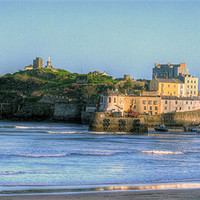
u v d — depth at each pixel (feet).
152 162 392.88
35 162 376.48
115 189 242.17
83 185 257.55
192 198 221.66
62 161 386.52
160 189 242.17
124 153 456.86
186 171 342.85
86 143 569.64
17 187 248.11
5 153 433.48
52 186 253.44
